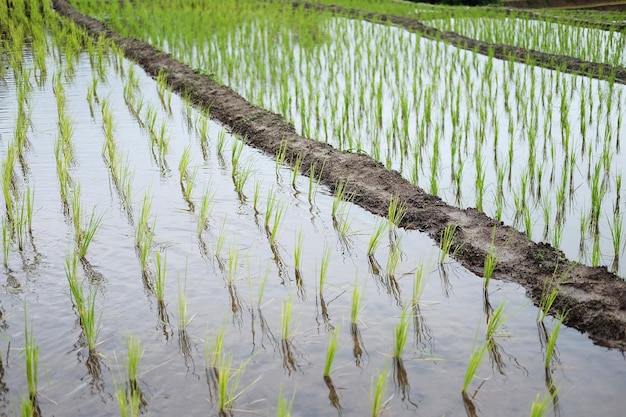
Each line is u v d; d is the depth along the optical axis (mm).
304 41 13117
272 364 3738
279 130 7750
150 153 7215
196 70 10484
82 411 3396
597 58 11445
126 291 4484
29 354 3463
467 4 22094
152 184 6336
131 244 5133
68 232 5320
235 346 3902
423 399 3451
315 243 5188
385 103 9000
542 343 3918
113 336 4000
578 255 4973
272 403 3439
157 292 4324
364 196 6016
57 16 16406
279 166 6895
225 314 4223
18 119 7648
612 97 9055
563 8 21000
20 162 6887
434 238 5246
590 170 6547
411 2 21891
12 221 5453
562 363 3730
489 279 4539
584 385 3543
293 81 10305
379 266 4844
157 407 3420
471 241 5055
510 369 3686
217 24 14555
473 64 10961
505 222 5547
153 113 8719
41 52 11312
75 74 10883
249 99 9273
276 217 5109
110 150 6668
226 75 10719
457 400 3439
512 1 21828
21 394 3520
